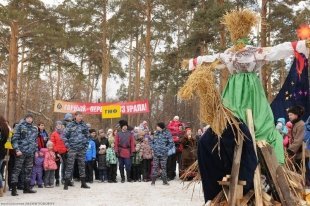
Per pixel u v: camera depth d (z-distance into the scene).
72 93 42.25
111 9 29.23
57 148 11.92
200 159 4.39
